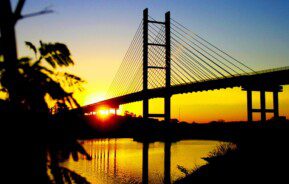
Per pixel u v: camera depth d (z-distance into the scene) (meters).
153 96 48.69
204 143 80.06
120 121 71.19
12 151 2.49
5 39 2.52
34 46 2.78
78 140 2.66
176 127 76.75
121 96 51.75
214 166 21.44
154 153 57.44
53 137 2.60
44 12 2.44
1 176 2.43
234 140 29.89
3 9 2.46
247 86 40.16
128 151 60.22
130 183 30.59
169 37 50.69
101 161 43.69
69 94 2.71
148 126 53.97
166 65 48.62
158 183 30.23
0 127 2.52
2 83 2.56
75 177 2.57
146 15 51.62
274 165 17.08
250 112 46.56
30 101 2.58
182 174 33.28
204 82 41.38
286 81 37.22
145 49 50.62
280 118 34.88
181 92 44.56
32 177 2.47
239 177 16.62
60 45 2.82
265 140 24.34
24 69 2.60
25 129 2.55
